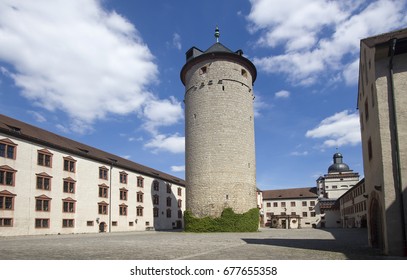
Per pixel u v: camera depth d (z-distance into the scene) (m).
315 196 85.06
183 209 65.88
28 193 31.80
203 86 40.41
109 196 43.59
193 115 40.69
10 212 29.83
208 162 38.44
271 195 89.88
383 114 13.85
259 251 15.59
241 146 39.38
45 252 15.35
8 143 30.22
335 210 77.94
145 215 51.56
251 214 38.53
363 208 48.97
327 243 20.31
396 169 13.30
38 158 33.38
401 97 13.70
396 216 13.05
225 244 19.86
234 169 38.31
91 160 41.06
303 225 84.25
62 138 41.47
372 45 14.55
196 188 38.69
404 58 14.00
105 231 42.16
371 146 16.30
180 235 31.66
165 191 59.00
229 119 39.22
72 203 37.41
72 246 18.59
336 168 84.12
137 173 50.66
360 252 14.75
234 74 40.62
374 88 14.51
